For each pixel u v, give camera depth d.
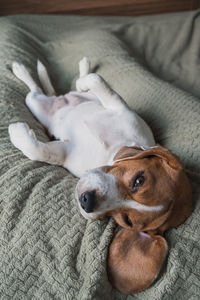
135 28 1.08
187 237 0.50
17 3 1.39
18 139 0.61
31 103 0.75
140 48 1.04
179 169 0.49
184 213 0.51
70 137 0.66
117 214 0.50
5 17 1.07
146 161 0.51
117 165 0.52
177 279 0.46
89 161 0.63
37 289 0.46
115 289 0.49
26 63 0.85
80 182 0.51
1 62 0.83
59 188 0.55
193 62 0.99
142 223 0.49
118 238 0.50
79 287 0.46
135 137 0.64
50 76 0.93
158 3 1.44
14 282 0.46
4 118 0.67
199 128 0.65
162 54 1.04
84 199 0.48
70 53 0.99
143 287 0.46
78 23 1.14
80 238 0.50
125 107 0.66
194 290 0.46
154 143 0.67
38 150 0.60
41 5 1.40
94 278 0.46
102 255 0.48
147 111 0.76
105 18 1.19
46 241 0.49
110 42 0.95
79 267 0.48
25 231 0.49
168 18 1.12
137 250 0.47
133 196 0.49
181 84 0.93
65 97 0.77
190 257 0.48
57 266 0.47
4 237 0.49
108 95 0.66
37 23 1.08
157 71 0.98
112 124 0.64
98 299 0.46
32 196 0.53
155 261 0.46
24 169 0.57
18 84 0.79
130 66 0.86
